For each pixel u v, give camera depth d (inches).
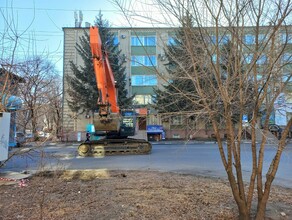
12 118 363.6
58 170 320.5
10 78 258.7
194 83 150.1
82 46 1187.9
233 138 154.4
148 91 1229.7
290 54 137.7
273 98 148.6
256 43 136.9
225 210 179.0
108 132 597.3
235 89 145.5
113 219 162.2
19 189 241.1
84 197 210.8
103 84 507.8
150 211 176.4
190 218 165.6
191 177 302.2
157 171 351.9
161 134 1098.7
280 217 170.4
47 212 175.6
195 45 141.2
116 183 262.1
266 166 386.3
